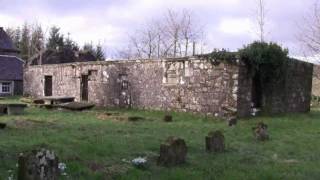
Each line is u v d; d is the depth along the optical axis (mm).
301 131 17906
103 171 9625
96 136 14469
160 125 18656
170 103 25062
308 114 25891
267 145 14211
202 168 10344
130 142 13328
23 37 87312
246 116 22375
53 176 8133
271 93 23969
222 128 17984
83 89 32656
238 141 14914
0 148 11312
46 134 14570
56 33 86125
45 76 38281
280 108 24906
